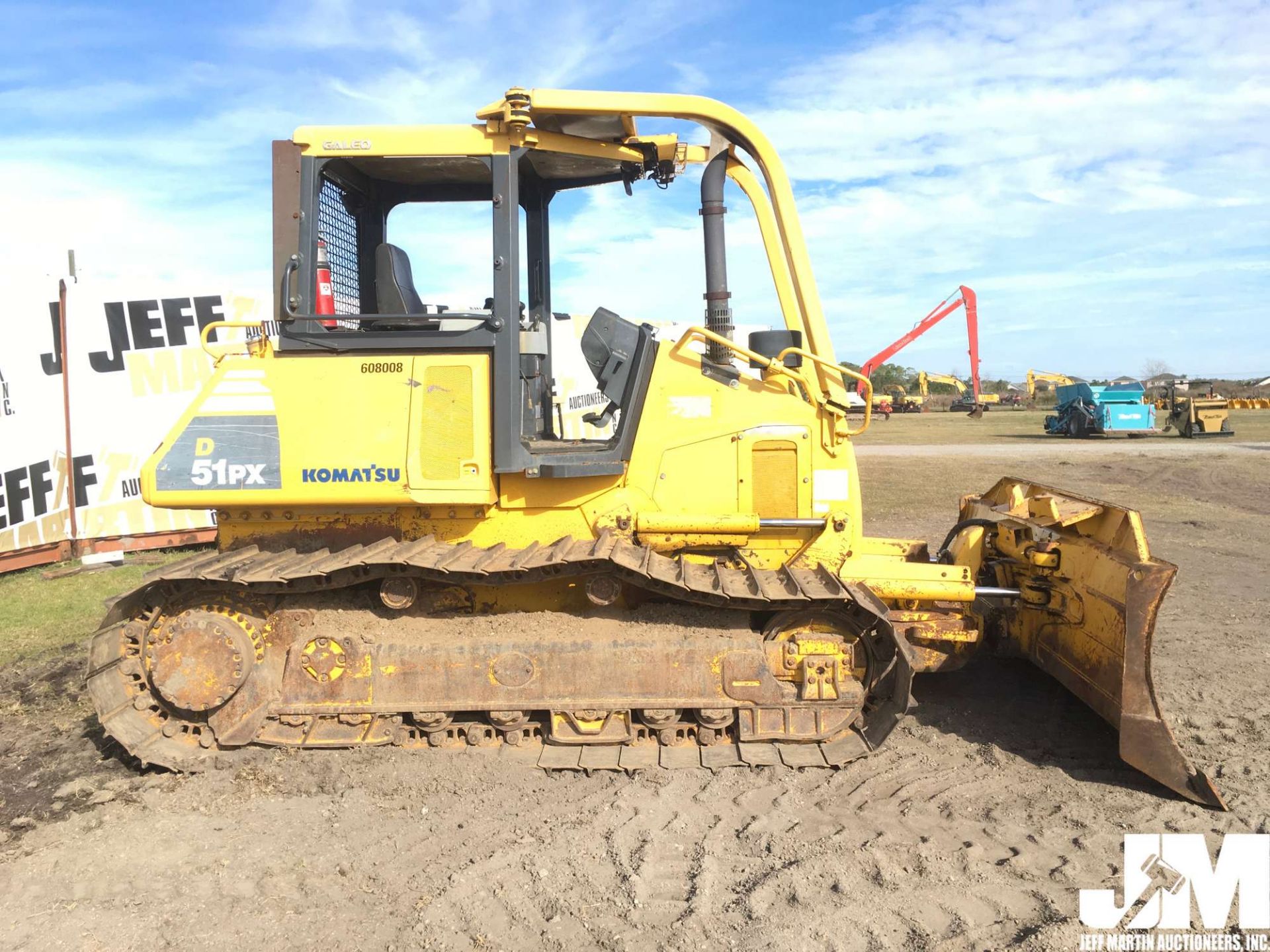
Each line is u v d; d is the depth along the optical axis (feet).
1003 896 10.97
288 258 14.56
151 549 34.37
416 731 15.02
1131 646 13.70
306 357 14.71
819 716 14.75
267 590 14.58
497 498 15.26
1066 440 89.92
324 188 15.12
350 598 15.20
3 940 10.32
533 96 14.21
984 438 92.63
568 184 17.70
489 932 10.36
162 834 12.77
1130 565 13.83
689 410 15.55
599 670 14.55
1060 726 16.47
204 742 14.92
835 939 10.10
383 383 14.47
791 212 15.78
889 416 146.61
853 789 13.85
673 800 13.47
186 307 34.17
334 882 11.47
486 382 14.48
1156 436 94.22
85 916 10.78
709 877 11.35
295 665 14.79
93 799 13.96
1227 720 16.58
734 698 14.62
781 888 11.08
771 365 15.39
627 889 11.15
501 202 14.52
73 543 32.40
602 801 13.48
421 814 13.17
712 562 15.69
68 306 31.96
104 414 32.71
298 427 14.42
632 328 15.58
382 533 15.34
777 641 14.83
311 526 15.35
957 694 18.12
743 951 9.91
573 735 14.73
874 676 15.10
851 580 15.44
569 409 35.78
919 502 45.62
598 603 14.70
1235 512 42.65
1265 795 13.61
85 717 17.79
